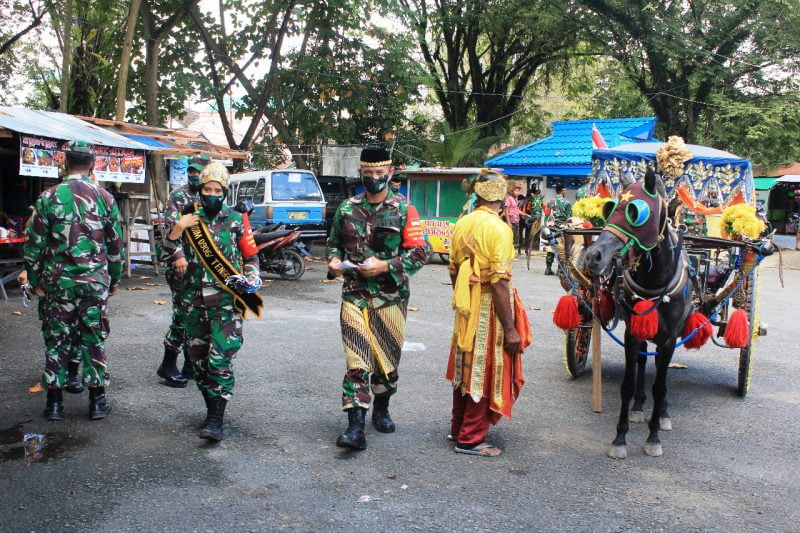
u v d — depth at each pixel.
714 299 6.20
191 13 19.45
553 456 4.66
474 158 24.41
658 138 24.34
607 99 28.70
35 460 4.31
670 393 6.35
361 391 4.57
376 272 4.55
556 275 14.59
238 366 6.57
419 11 25.39
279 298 10.61
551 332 8.81
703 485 4.27
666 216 4.57
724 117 22.17
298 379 6.21
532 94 29.67
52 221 4.83
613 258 4.32
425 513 3.77
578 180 21.45
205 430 4.59
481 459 4.55
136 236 13.65
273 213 15.54
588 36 23.53
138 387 5.84
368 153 4.53
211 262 4.57
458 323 4.66
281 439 4.79
